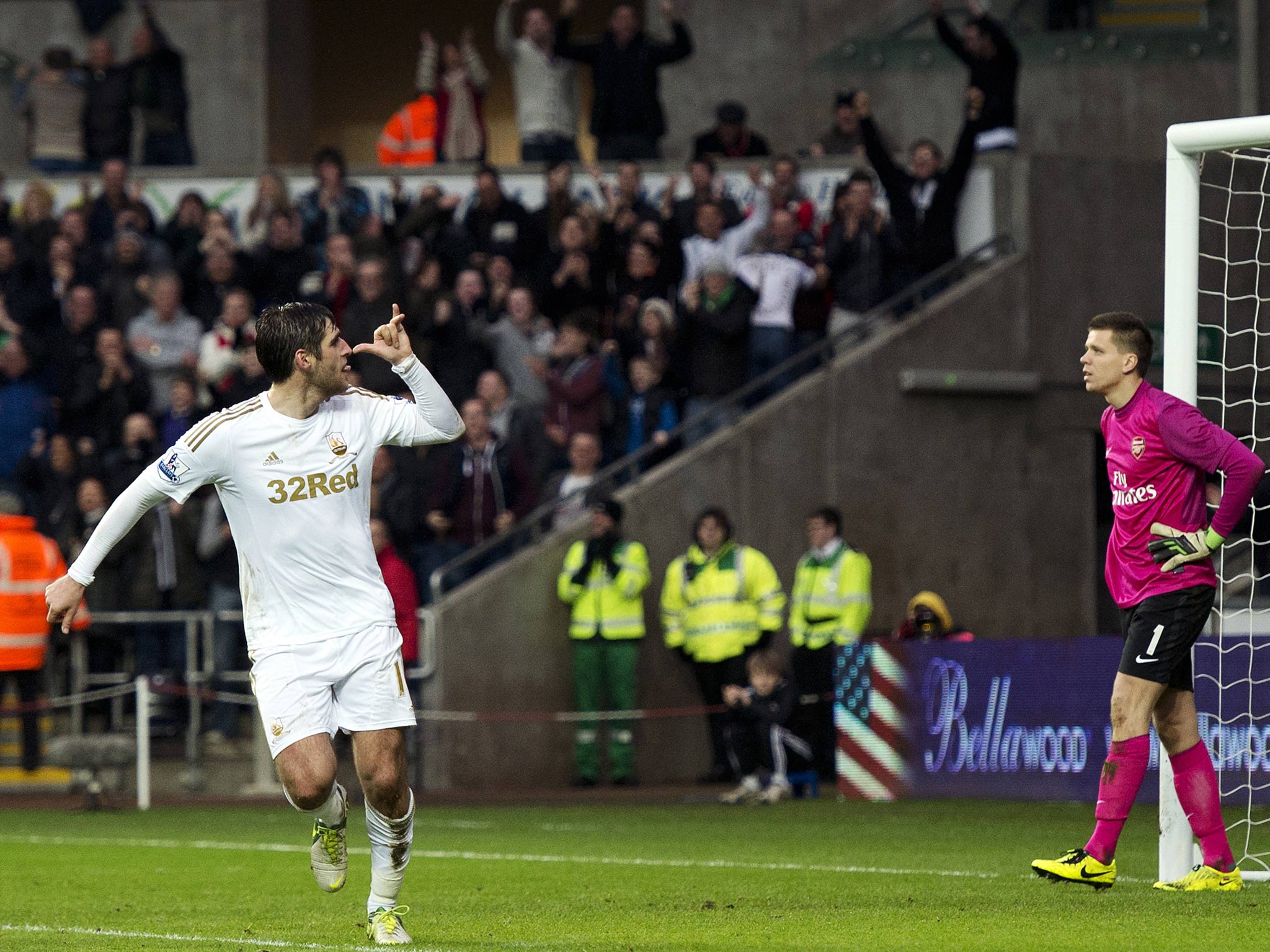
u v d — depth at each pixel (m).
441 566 60.19
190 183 71.38
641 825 44.12
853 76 80.06
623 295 64.62
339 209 67.88
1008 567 67.69
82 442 61.69
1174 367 30.31
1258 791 40.19
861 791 49.84
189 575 58.88
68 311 64.81
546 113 71.12
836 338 64.44
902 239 65.56
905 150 75.06
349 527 21.73
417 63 94.75
